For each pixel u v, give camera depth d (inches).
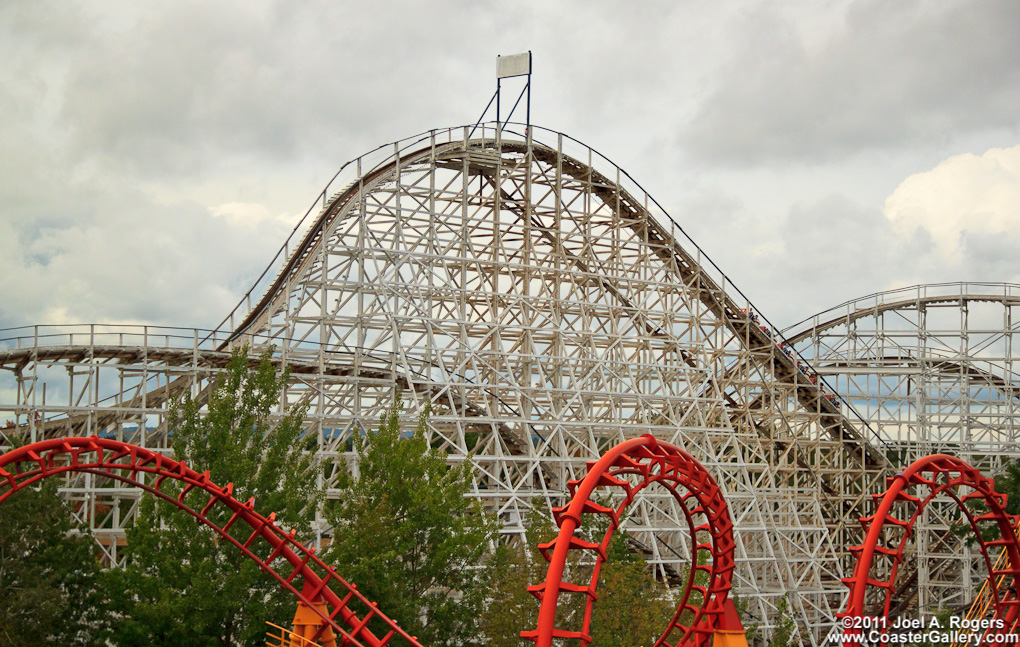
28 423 1734.7
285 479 1323.8
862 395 2618.1
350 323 1966.0
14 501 1198.9
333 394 1891.0
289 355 1870.1
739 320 2445.9
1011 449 2468.0
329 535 1728.6
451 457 1811.0
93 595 1226.6
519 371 2210.9
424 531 1315.2
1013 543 1203.9
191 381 1734.7
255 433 1321.4
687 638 1107.3
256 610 1170.6
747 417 2412.6
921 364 2561.5
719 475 2122.3
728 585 1064.8
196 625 1132.5
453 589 1352.1
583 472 2137.1
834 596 2571.4
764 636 1947.6
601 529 1562.5
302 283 1941.4
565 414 2274.9
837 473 2522.1
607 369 2215.8
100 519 2095.2
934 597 2413.9
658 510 2018.9
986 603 1228.5
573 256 2237.9
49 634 1162.6
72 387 1664.6
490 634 1359.5
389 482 1320.1
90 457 1633.9
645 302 2299.5
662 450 963.3
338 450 1771.7
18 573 1171.9
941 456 1125.7
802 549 2230.6
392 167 2100.1
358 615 1216.2
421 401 1943.9
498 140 2178.9
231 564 1214.9
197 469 1239.5
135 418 1724.9
